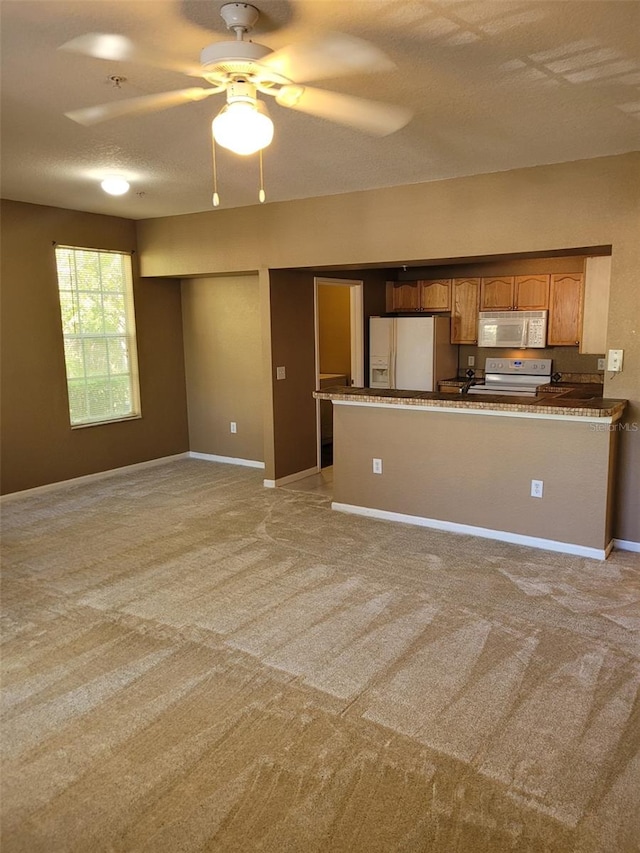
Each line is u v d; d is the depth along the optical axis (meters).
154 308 6.59
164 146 3.52
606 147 3.59
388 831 1.88
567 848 1.82
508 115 2.98
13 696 2.57
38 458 5.63
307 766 2.15
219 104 2.78
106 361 6.21
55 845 1.85
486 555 4.02
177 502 5.34
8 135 3.29
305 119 3.01
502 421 4.18
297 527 4.63
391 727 2.35
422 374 6.75
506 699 2.52
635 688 2.58
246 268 5.60
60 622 3.19
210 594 3.49
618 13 1.96
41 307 5.54
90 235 5.87
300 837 1.86
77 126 3.13
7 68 2.40
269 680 2.66
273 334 5.64
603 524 3.91
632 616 3.19
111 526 4.70
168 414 6.88
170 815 1.95
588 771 2.12
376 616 3.21
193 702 2.52
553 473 4.04
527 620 3.15
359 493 4.93
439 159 3.83
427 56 2.29
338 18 1.99
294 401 5.98
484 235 4.29
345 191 4.82
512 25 2.05
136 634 3.06
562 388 6.16
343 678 2.67
